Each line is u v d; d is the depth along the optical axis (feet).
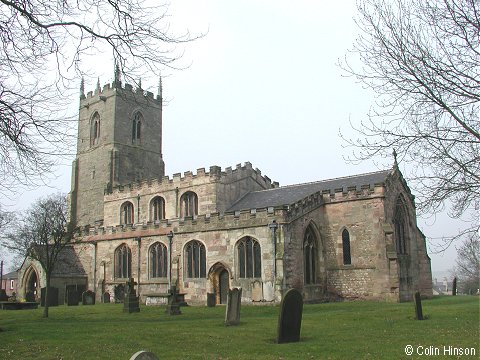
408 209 139.23
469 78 38.40
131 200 182.70
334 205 133.80
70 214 214.07
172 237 143.23
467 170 38.40
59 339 59.67
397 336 56.44
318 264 130.31
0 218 163.73
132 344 55.11
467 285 312.29
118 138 209.26
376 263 124.26
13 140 39.42
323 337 57.36
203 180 159.33
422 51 38.83
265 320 79.46
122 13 37.91
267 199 155.22
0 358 48.57
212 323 75.92
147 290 147.33
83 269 169.07
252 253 124.16
